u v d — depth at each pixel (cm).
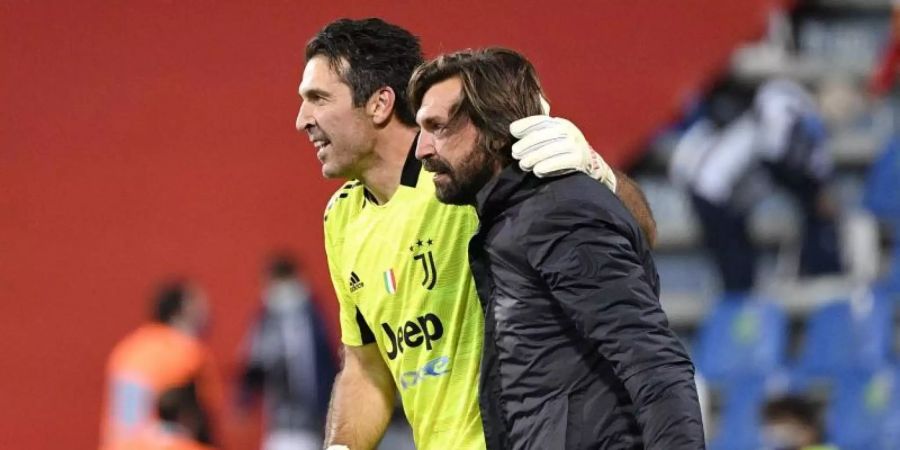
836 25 3356
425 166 1202
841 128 3278
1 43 3172
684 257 3159
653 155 3183
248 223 3128
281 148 3145
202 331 3081
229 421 3034
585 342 1140
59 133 3159
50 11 3169
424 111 1185
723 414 3028
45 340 3120
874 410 2986
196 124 3156
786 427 2717
